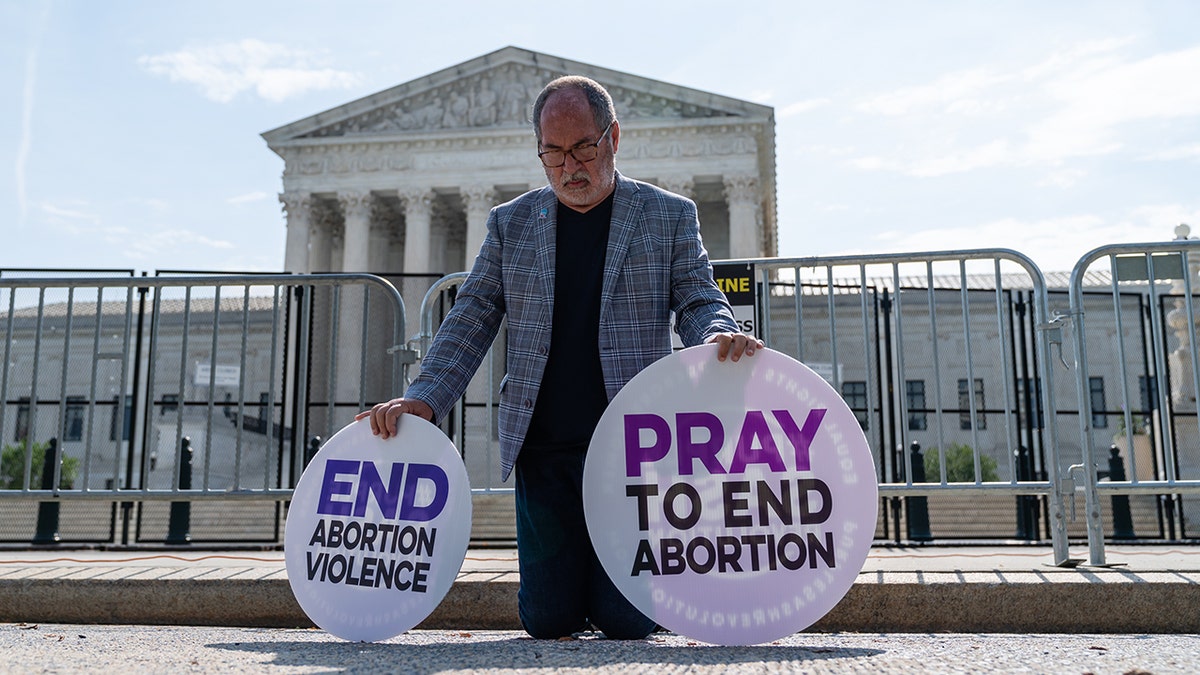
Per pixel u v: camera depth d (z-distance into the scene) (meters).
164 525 12.23
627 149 37.53
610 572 2.43
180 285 5.56
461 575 3.93
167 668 1.84
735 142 37.03
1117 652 2.17
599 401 2.73
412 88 39.22
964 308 5.03
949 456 24.62
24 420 27.45
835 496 2.46
